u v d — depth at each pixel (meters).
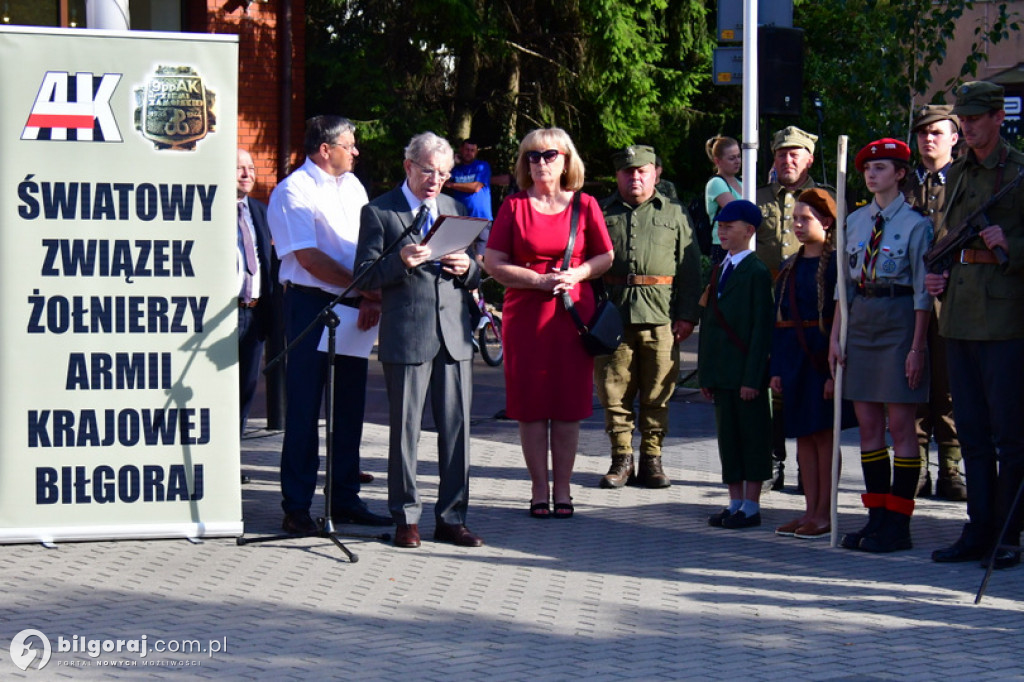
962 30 25.45
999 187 7.31
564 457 8.58
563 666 5.56
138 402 7.52
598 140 24.62
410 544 7.63
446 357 7.73
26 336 7.36
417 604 6.47
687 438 11.62
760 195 9.68
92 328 7.43
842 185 7.65
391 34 22.59
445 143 7.71
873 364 7.61
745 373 8.18
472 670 5.48
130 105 7.40
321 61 21.89
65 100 7.32
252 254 9.35
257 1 16.44
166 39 7.43
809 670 5.54
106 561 7.14
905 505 7.74
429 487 9.41
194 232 7.54
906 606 6.55
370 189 22.66
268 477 9.73
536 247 8.39
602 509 8.85
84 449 7.46
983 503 7.46
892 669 5.56
